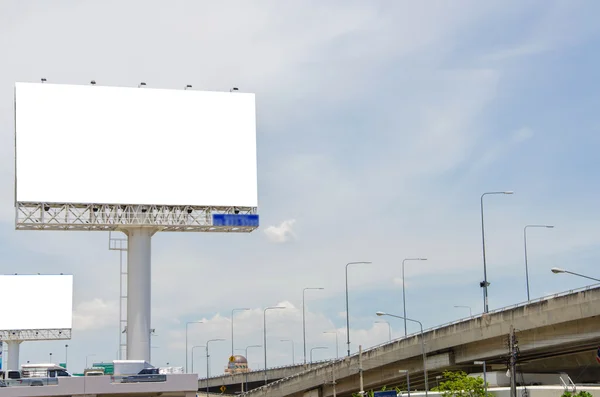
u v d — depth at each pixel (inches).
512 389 3440.0
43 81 4114.2
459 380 4055.1
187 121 4252.0
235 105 4333.2
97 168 4104.3
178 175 4205.2
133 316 4114.2
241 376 7603.4
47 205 4042.8
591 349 4055.1
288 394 5610.2
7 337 6264.8
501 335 4094.5
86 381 3127.5
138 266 4138.8
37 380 3083.2
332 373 5123.0
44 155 4052.7
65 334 6353.3
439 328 4480.8
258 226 4259.4
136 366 3467.0
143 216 4136.3
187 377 3221.0
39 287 6382.9
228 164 4276.6
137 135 4175.7
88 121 4131.4
